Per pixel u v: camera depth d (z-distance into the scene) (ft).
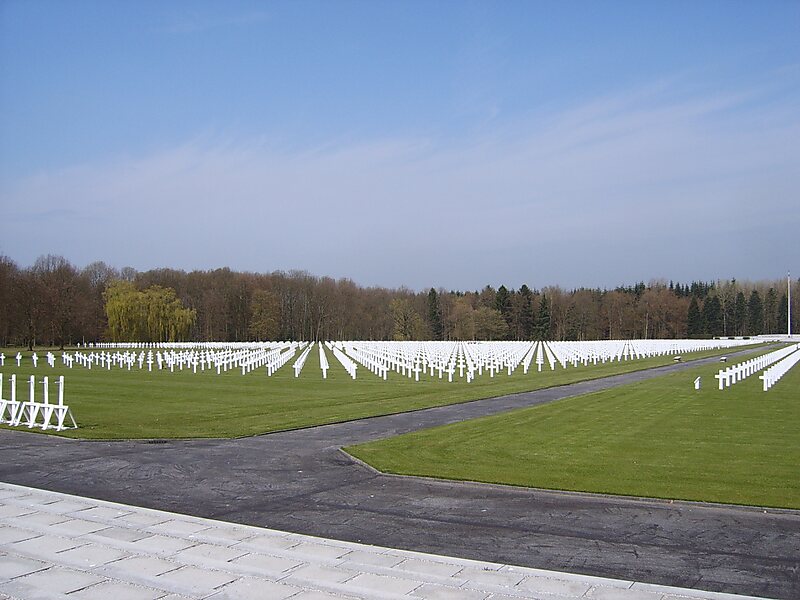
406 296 497.87
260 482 49.19
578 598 27.09
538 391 117.60
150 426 77.10
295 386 126.62
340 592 27.86
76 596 27.40
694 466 52.90
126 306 349.41
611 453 58.70
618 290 570.87
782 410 87.81
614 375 155.12
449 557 32.19
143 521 38.27
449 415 86.43
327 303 475.31
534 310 484.33
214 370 169.37
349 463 56.18
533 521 38.68
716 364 197.26
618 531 36.63
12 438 69.46
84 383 132.16
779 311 557.33
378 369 157.48
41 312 298.97
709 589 28.32
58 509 40.81
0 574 29.84
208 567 30.76
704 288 623.36
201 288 458.09
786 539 35.09
